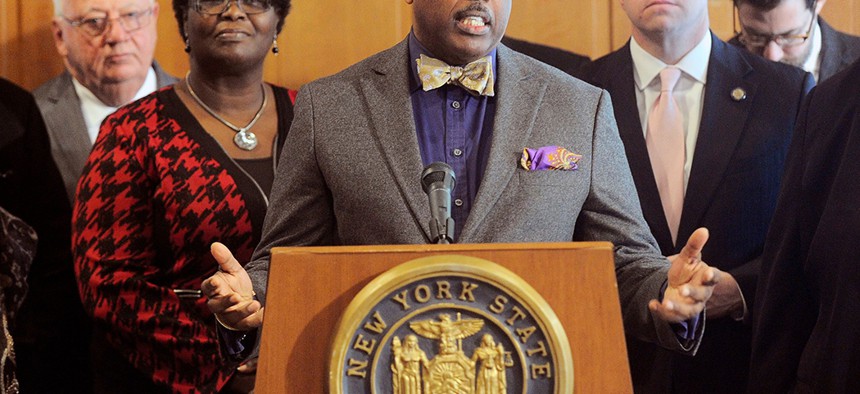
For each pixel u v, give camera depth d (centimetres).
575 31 638
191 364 491
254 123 552
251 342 350
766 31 578
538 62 414
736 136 512
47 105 617
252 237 511
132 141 524
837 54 579
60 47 623
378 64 409
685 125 528
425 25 393
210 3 541
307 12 658
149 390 507
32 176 607
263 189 531
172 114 538
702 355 496
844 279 412
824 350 414
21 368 571
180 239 507
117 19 612
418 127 395
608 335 288
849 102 442
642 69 541
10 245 511
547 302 288
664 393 493
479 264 282
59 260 596
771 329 448
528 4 640
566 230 373
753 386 451
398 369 279
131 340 496
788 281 447
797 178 453
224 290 319
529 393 279
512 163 377
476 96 398
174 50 656
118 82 617
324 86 407
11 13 653
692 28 530
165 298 497
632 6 535
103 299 498
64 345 584
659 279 347
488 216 367
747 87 526
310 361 289
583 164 382
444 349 279
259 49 552
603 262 292
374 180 378
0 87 612
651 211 510
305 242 392
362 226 376
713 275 306
